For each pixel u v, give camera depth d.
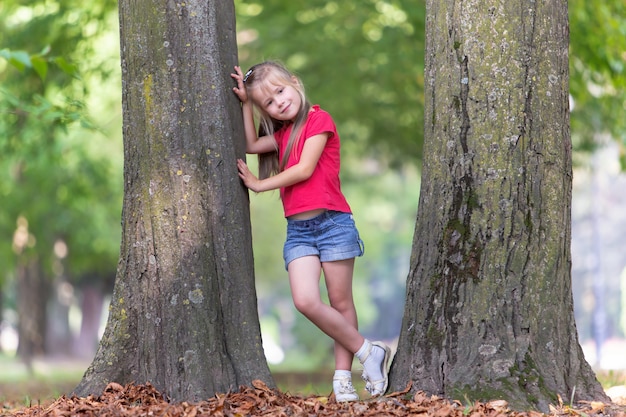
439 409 3.92
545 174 4.38
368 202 28.47
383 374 4.65
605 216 40.47
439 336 4.34
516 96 4.35
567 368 4.34
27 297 23.38
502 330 4.27
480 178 4.36
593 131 12.84
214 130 4.52
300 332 28.97
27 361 17.28
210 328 4.42
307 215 4.64
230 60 4.70
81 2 12.18
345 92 12.90
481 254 4.33
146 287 4.48
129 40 4.55
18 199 17.95
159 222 4.46
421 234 4.52
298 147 4.66
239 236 4.56
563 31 4.50
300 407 4.11
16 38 11.98
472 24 4.38
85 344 34.38
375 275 49.88
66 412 4.03
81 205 18.88
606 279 41.72
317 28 12.58
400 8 11.88
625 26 9.80
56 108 7.44
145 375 4.45
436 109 4.49
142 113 4.51
